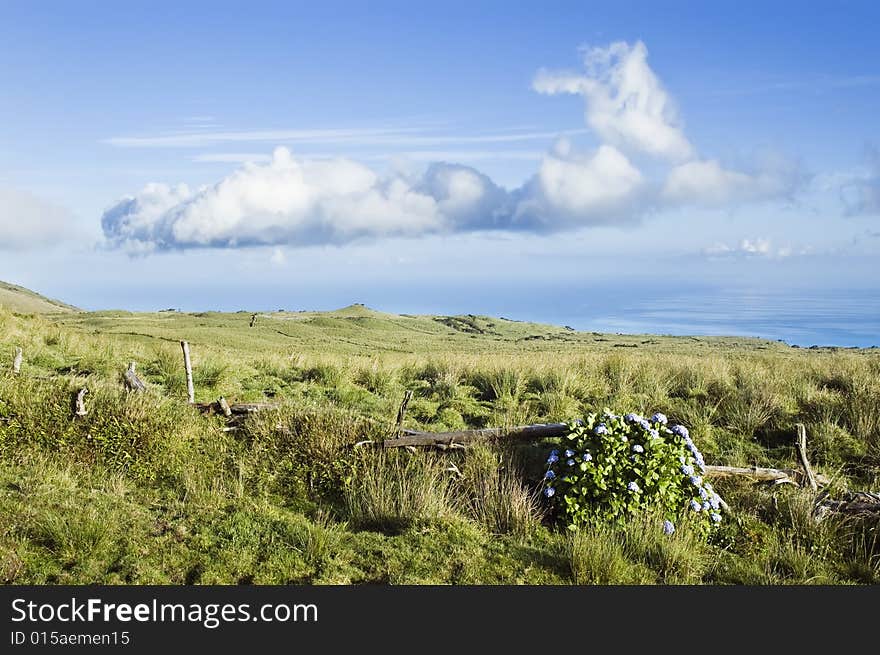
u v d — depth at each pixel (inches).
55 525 232.1
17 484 276.8
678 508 269.1
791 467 335.9
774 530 268.1
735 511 287.3
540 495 285.7
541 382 514.0
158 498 284.2
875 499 277.9
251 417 357.1
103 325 3031.5
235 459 323.0
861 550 253.0
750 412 406.6
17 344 574.2
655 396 463.5
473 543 247.6
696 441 372.5
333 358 633.0
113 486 286.5
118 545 232.4
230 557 229.9
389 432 335.6
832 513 271.4
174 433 338.6
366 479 296.2
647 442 278.2
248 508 273.3
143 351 660.7
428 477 293.1
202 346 885.2
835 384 508.7
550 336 5472.4
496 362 597.9
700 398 470.0
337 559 232.2
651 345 3681.1
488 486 286.4
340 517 278.8
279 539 245.0
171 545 235.3
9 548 221.8
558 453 290.0
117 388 384.8
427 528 258.2
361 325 4505.4
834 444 362.6
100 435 327.6
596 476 267.3
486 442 328.2
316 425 340.8
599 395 478.9
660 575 232.7
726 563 244.1
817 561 245.3
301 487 305.3
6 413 339.3
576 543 234.2
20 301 5551.2
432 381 555.2
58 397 357.4
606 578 225.5
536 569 231.8
